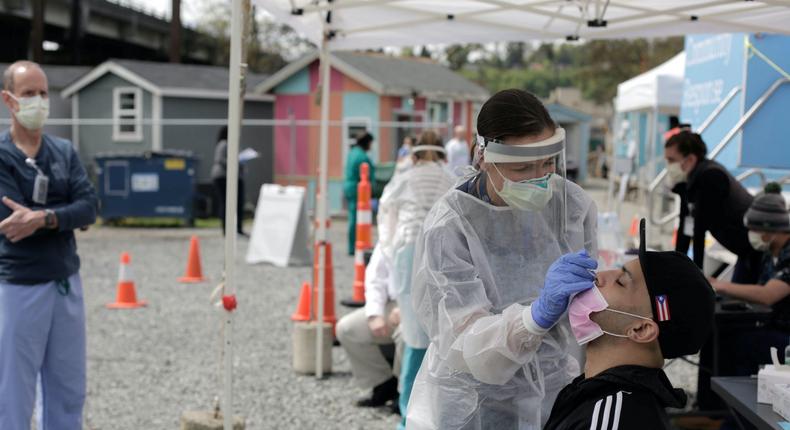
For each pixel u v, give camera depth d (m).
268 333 8.30
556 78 65.94
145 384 6.56
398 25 5.45
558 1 4.65
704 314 2.11
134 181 18.47
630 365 2.15
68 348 4.41
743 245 5.49
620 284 2.19
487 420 2.77
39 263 4.23
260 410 5.93
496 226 2.71
